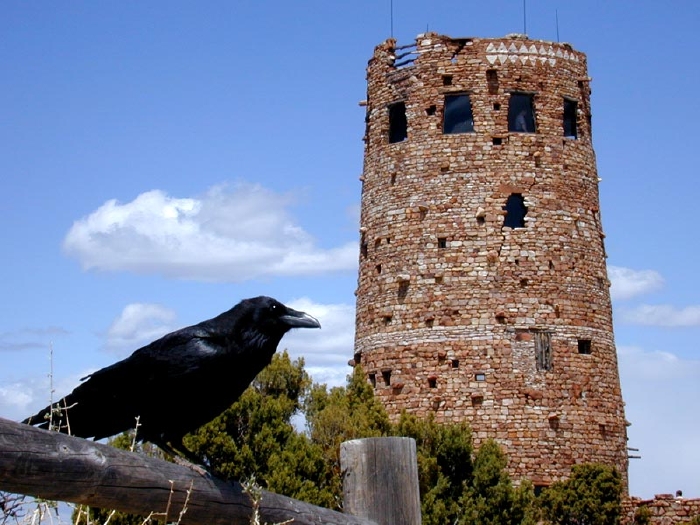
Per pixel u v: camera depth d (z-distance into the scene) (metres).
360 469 12.75
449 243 52.47
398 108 55.44
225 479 10.66
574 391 51.72
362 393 47.66
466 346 51.50
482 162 52.84
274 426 40.41
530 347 51.53
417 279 52.66
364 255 55.44
